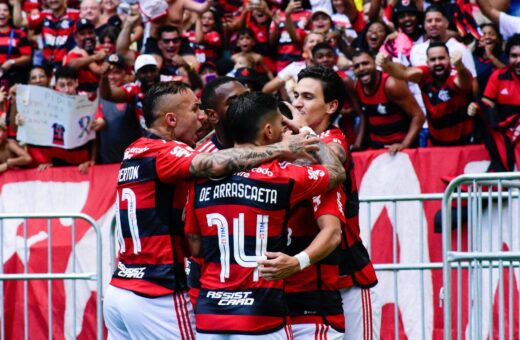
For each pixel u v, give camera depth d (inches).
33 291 1141.7
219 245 578.9
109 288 675.4
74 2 1472.7
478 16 1248.2
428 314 991.0
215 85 641.0
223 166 578.9
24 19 1473.9
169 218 652.1
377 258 1038.4
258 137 588.4
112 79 1208.2
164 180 638.5
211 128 725.9
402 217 1029.8
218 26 1384.1
